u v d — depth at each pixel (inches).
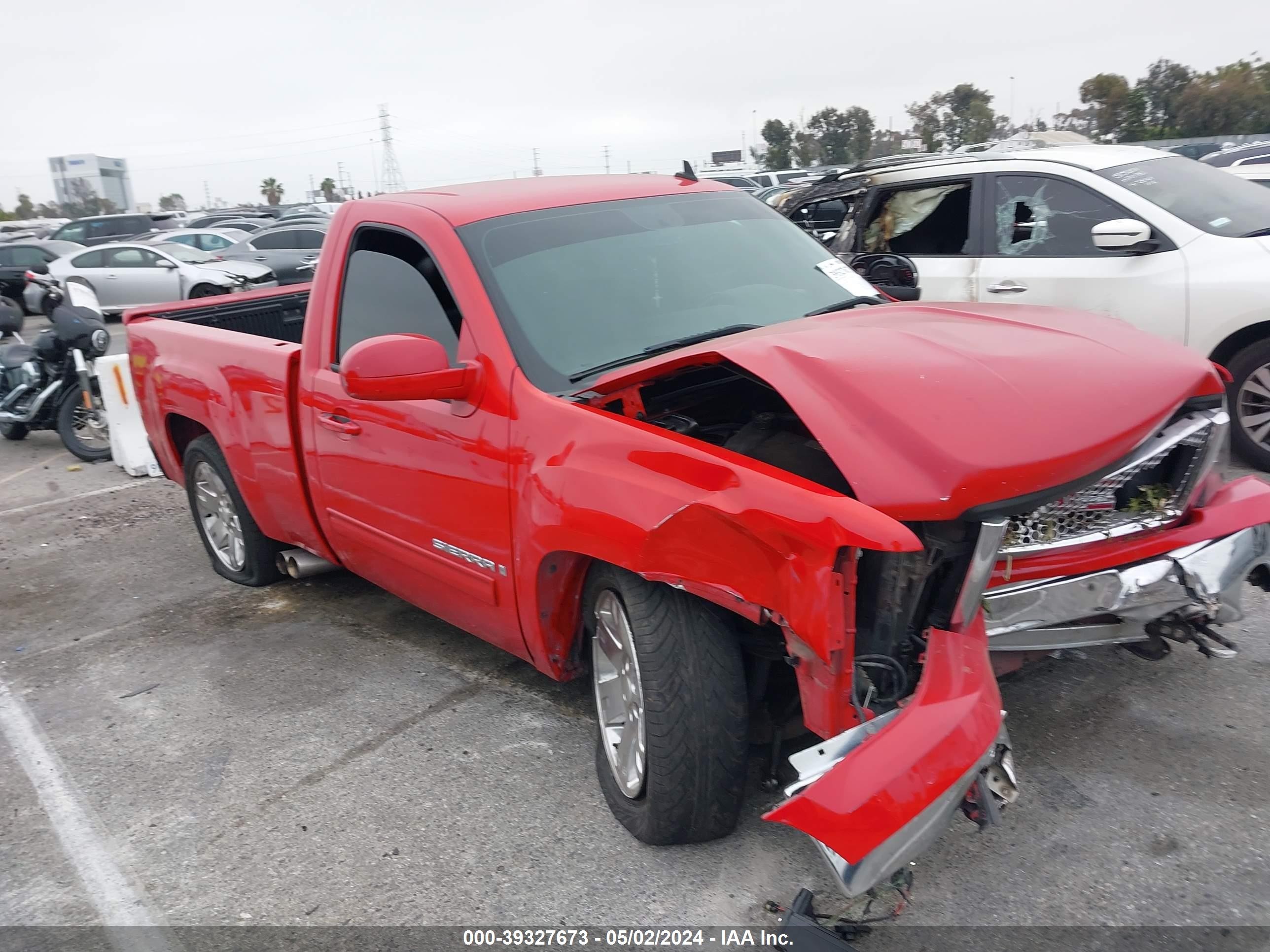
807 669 94.1
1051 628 109.4
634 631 107.5
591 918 105.5
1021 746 126.6
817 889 105.6
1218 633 151.9
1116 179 238.8
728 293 142.1
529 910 107.8
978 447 92.5
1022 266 246.4
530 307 131.3
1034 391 99.8
